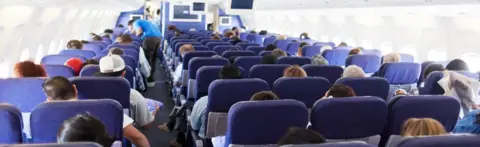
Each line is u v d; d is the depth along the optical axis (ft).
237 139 8.41
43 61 17.08
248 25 72.49
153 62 30.42
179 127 14.73
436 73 12.94
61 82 8.93
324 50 22.34
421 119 6.93
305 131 5.53
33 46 22.15
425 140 4.93
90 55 19.63
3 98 10.59
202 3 63.16
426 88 13.28
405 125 7.04
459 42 20.76
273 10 41.52
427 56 23.75
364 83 12.17
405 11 21.43
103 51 20.26
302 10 34.58
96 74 13.11
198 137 12.39
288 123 8.36
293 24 51.70
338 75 15.66
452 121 9.39
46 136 7.64
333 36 38.11
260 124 8.26
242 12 37.78
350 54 20.71
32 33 21.01
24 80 10.61
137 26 37.52
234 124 8.21
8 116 7.00
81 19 34.32
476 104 11.52
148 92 25.09
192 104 14.82
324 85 11.84
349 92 10.03
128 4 38.19
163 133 16.67
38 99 10.79
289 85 11.62
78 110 7.63
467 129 8.01
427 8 18.72
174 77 21.15
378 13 25.17
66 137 5.57
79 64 15.48
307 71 15.34
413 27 24.45
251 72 15.16
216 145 10.43
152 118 12.78
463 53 20.62
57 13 23.72
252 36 43.50
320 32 41.73
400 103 9.01
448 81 12.01
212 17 68.18
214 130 11.37
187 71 18.85
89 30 42.39
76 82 10.46
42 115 7.43
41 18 20.90
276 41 32.27
